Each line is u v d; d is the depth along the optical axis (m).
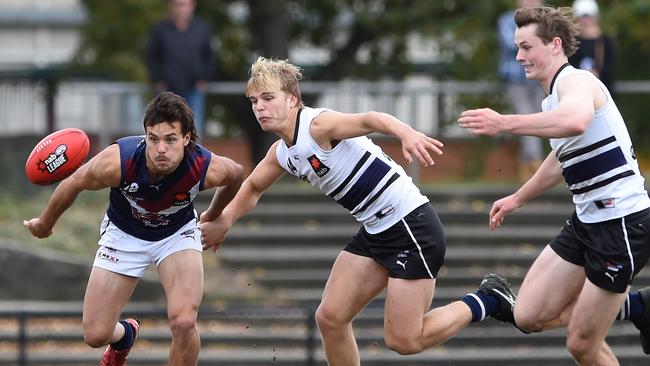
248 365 41.72
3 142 53.53
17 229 49.44
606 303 26.36
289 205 50.44
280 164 26.89
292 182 53.44
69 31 98.62
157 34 50.19
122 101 52.56
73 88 56.88
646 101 57.12
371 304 44.94
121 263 26.77
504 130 23.77
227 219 27.91
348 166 26.03
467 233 48.59
